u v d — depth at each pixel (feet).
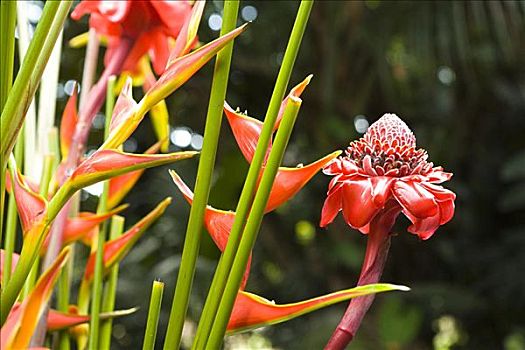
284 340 25.93
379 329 21.17
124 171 4.21
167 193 24.70
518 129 27.25
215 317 4.30
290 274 26.71
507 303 25.70
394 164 4.91
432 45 22.07
